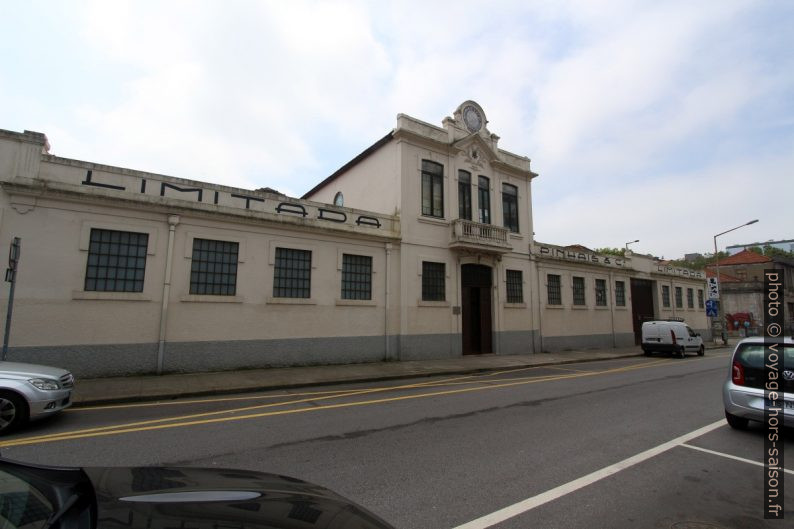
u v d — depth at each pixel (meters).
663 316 29.94
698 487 4.43
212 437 6.05
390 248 16.05
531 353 20.45
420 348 16.33
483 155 19.78
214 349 11.98
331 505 2.24
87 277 10.55
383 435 6.21
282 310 13.31
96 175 10.77
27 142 10.02
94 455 5.21
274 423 6.90
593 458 5.28
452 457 5.24
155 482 2.17
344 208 15.09
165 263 11.46
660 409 8.17
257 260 12.99
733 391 6.59
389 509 3.81
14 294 9.63
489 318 19.25
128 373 10.73
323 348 14.02
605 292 25.75
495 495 4.14
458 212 18.33
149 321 11.12
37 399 6.28
